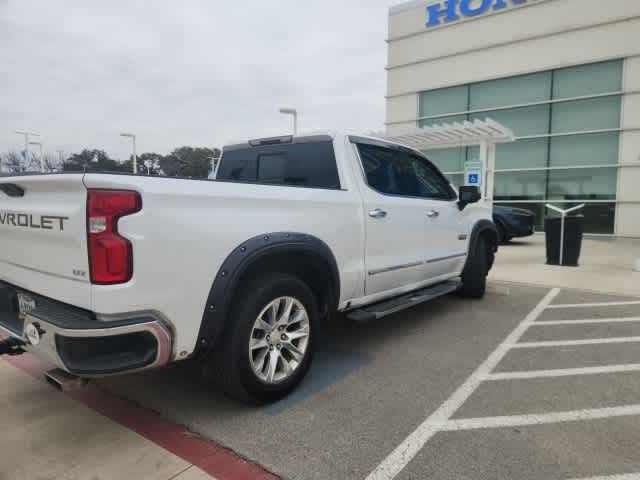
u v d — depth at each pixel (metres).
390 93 17.58
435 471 2.17
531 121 14.74
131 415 2.70
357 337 4.24
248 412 2.74
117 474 2.12
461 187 4.94
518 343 4.08
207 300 2.38
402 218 3.99
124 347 2.14
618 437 2.48
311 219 3.02
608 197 13.67
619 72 13.30
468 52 15.70
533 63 14.51
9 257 2.67
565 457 2.28
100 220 2.03
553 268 8.24
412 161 4.45
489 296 6.05
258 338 2.73
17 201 2.56
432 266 4.58
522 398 2.95
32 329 2.23
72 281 2.18
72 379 2.25
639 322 4.78
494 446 2.38
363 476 2.13
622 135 13.33
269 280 2.72
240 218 2.55
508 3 14.74
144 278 2.12
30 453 2.29
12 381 3.15
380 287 3.83
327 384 3.16
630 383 3.20
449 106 16.31
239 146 4.29
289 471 2.16
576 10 13.70
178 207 2.25
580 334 4.36
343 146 3.57
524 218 11.83
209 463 2.23
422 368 3.47
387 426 2.58
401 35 17.09
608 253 10.33
